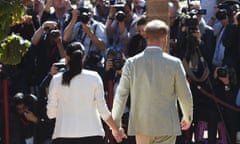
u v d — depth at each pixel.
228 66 25.25
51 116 18.61
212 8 30.36
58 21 27.98
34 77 25.59
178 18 26.34
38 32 25.61
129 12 27.56
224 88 24.91
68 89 18.33
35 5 28.12
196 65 24.94
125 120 23.61
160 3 23.80
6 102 23.75
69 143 18.27
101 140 18.52
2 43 14.35
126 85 18.58
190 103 18.33
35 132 23.95
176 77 18.20
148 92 18.23
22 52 14.51
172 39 25.88
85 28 25.88
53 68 22.62
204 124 25.33
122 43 26.67
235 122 25.25
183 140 25.23
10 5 13.62
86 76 18.36
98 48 26.03
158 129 18.17
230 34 25.48
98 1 29.86
